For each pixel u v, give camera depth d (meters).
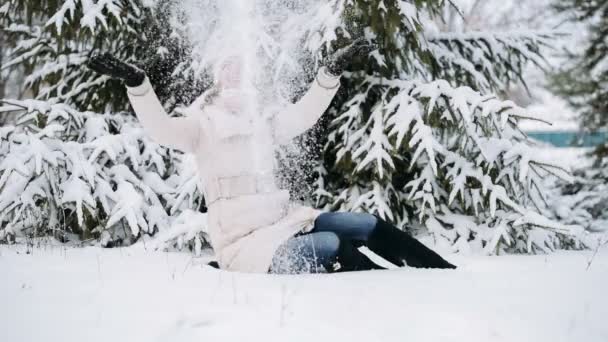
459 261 3.01
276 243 2.35
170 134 2.43
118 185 3.80
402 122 3.74
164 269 2.44
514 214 3.79
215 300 1.81
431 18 4.59
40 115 3.91
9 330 1.58
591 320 1.70
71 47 4.80
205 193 2.62
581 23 7.32
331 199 4.49
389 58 4.30
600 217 6.38
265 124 2.58
